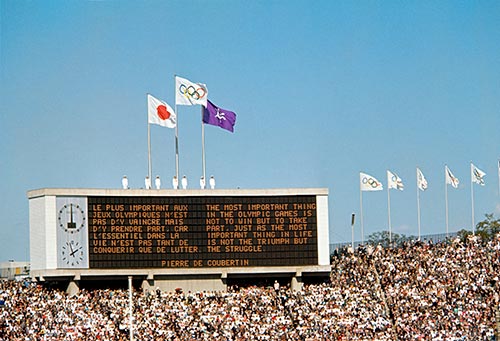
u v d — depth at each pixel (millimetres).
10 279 144500
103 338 119375
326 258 131750
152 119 131750
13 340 116125
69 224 126562
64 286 130250
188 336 122250
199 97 132000
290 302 130875
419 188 149250
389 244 150250
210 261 129625
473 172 148125
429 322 126562
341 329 126312
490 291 130625
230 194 130750
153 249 128500
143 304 126750
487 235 158500
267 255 130875
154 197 129000
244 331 124688
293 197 132000
